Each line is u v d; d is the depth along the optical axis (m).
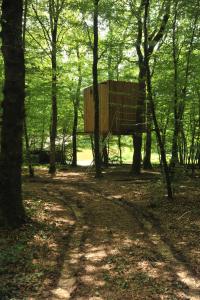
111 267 7.28
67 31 25.14
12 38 9.20
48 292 6.17
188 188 15.77
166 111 14.91
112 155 36.34
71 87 29.56
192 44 13.49
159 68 14.33
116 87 22.98
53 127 23.66
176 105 13.59
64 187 16.98
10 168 9.41
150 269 7.19
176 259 7.72
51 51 21.97
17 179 9.52
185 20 13.88
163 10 13.56
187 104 16.42
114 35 23.73
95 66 20.33
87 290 6.27
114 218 11.23
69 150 35.56
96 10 16.39
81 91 30.20
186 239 9.05
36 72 19.28
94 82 20.45
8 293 6.04
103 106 23.56
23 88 9.45
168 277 6.80
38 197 13.99
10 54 9.21
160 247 8.50
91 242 8.87
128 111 23.25
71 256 7.87
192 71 13.78
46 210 11.76
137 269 7.19
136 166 22.16
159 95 13.55
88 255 7.95
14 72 9.25
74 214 11.64
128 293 6.15
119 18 15.94
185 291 6.22
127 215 11.60
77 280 6.65
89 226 10.30
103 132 24.05
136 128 21.55
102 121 23.73
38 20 21.91
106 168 26.83
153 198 13.77
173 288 6.34
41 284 6.45
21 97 9.41
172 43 14.53
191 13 12.46
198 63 13.73
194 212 11.55
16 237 8.69
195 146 21.20
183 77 13.56
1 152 9.45
